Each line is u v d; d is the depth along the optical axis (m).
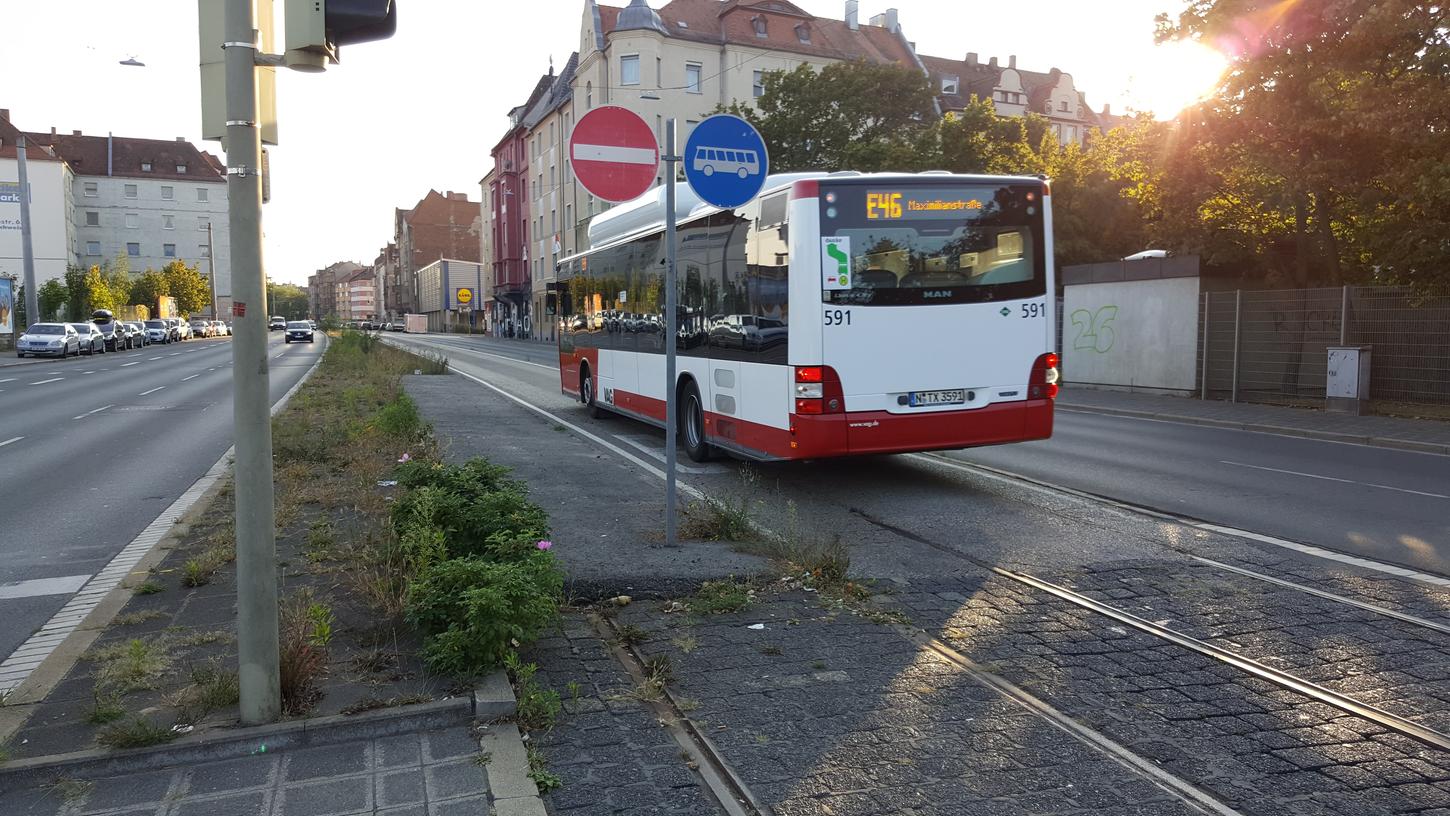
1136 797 3.33
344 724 3.63
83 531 7.69
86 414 17.23
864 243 8.66
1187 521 8.06
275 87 3.64
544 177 70.19
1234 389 20.36
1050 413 9.26
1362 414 17.09
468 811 3.14
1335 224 22.84
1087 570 6.43
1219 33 19.00
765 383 9.18
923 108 37.53
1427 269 17.23
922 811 3.22
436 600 4.29
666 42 52.97
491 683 4.04
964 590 5.95
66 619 5.34
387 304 171.12
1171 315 21.95
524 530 5.18
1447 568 6.47
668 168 6.73
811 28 57.41
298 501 7.86
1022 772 3.51
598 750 3.64
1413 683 4.41
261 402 3.58
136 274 93.12
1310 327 19.36
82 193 100.88
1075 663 4.66
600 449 12.26
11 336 48.84
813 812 3.21
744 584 5.85
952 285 8.89
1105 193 32.47
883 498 9.12
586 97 56.81
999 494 9.34
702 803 3.25
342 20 3.47
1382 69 17.75
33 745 3.50
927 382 8.84
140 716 3.66
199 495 9.14
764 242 9.19
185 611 5.13
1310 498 9.13
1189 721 3.98
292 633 4.14
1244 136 19.86
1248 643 4.96
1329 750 3.71
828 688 4.30
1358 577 6.24
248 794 3.24
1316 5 17.62
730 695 4.21
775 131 36.94
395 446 11.34
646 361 12.85
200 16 3.53
